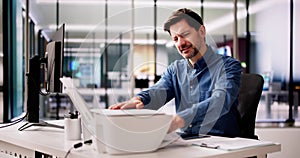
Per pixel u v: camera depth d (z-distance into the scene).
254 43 6.04
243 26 5.64
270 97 5.12
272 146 1.34
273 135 3.85
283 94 5.21
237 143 1.34
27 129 1.82
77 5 6.52
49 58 1.91
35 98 1.97
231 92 1.52
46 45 2.09
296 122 4.36
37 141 1.45
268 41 5.97
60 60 1.79
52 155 1.33
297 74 5.24
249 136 1.86
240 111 1.90
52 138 1.53
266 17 5.93
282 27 5.62
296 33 5.30
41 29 6.96
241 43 5.58
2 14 4.14
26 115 2.03
